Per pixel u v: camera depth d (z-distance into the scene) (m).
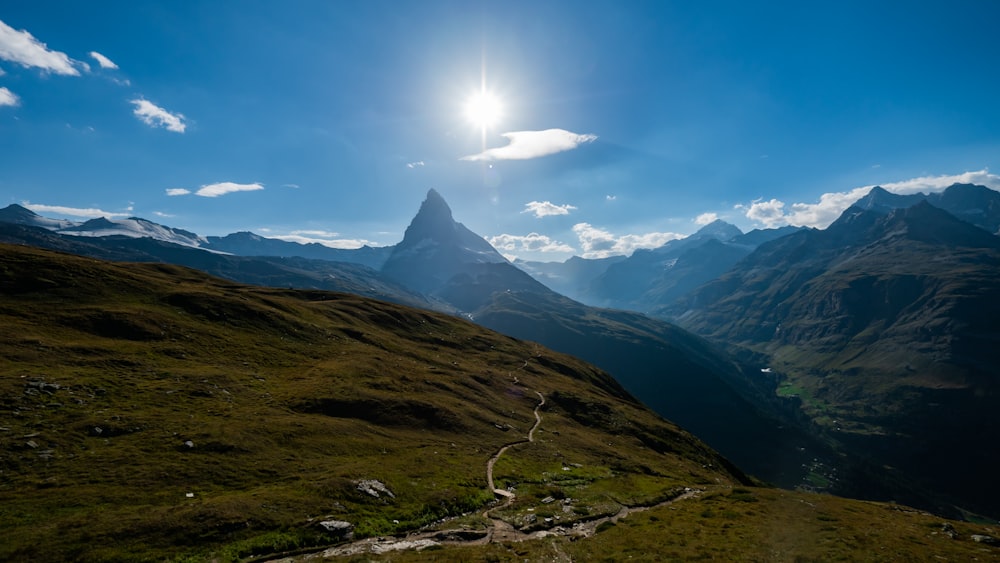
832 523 41.19
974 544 36.69
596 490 53.97
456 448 63.41
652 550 32.94
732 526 40.00
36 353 58.12
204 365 70.81
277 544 31.34
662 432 115.38
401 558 29.06
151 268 141.25
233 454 45.06
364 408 68.88
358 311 145.12
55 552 27.14
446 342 146.88
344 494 40.19
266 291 154.62
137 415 49.19
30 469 36.28
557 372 152.00
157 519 31.33
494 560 29.64
